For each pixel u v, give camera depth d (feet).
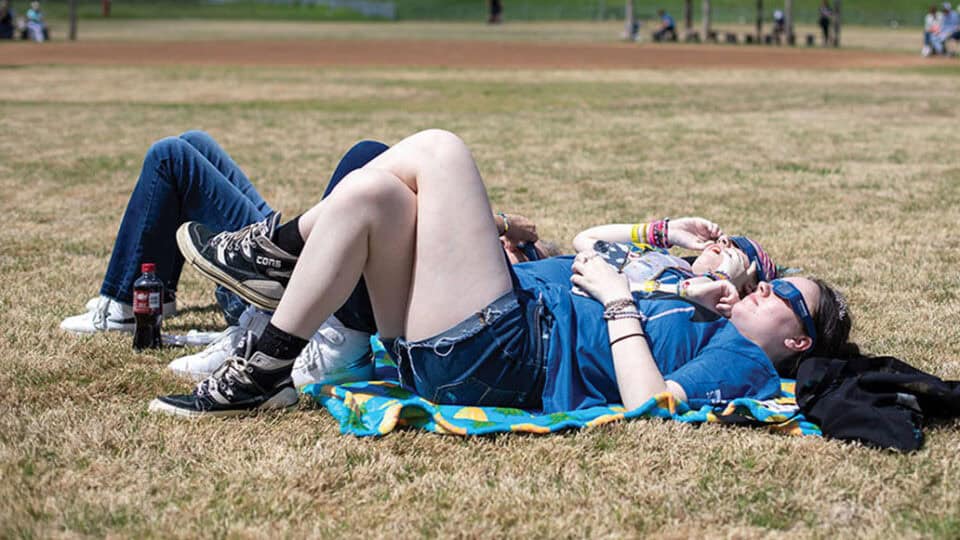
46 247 21.61
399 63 89.40
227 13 249.96
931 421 11.56
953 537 9.00
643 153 37.01
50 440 10.89
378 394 11.96
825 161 34.96
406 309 11.21
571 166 33.83
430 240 10.82
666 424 11.10
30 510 9.30
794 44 133.28
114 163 34.14
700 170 32.96
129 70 79.15
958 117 49.49
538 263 12.11
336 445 10.89
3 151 36.58
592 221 24.70
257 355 11.37
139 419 11.50
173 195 14.25
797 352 11.95
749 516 9.45
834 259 20.77
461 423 11.09
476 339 10.91
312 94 60.95
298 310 11.15
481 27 192.34
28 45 113.60
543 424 11.02
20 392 12.43
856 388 11.37
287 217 25.68
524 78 74.69
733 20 248.52
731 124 46.60
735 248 12.53
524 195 28.35
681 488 9.94
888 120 48.24
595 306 11.60
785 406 11.64
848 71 83.71
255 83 68.23
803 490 9.89
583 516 9.43
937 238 22.86
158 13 242.37
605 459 10.50
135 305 14.11
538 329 11.27
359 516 9.41
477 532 9.09
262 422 11.45
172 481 10.01
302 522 9.28
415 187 11.03
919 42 147.02
